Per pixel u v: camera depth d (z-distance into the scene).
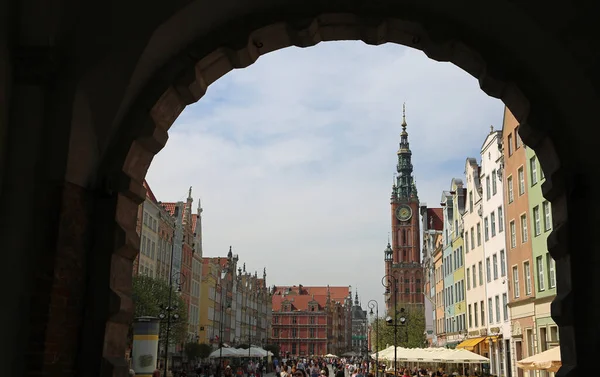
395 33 7.55
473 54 7.18
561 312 6.36
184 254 74.75
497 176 43.12
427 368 53.06
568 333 6.38
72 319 6.10
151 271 58.81
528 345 36.12
